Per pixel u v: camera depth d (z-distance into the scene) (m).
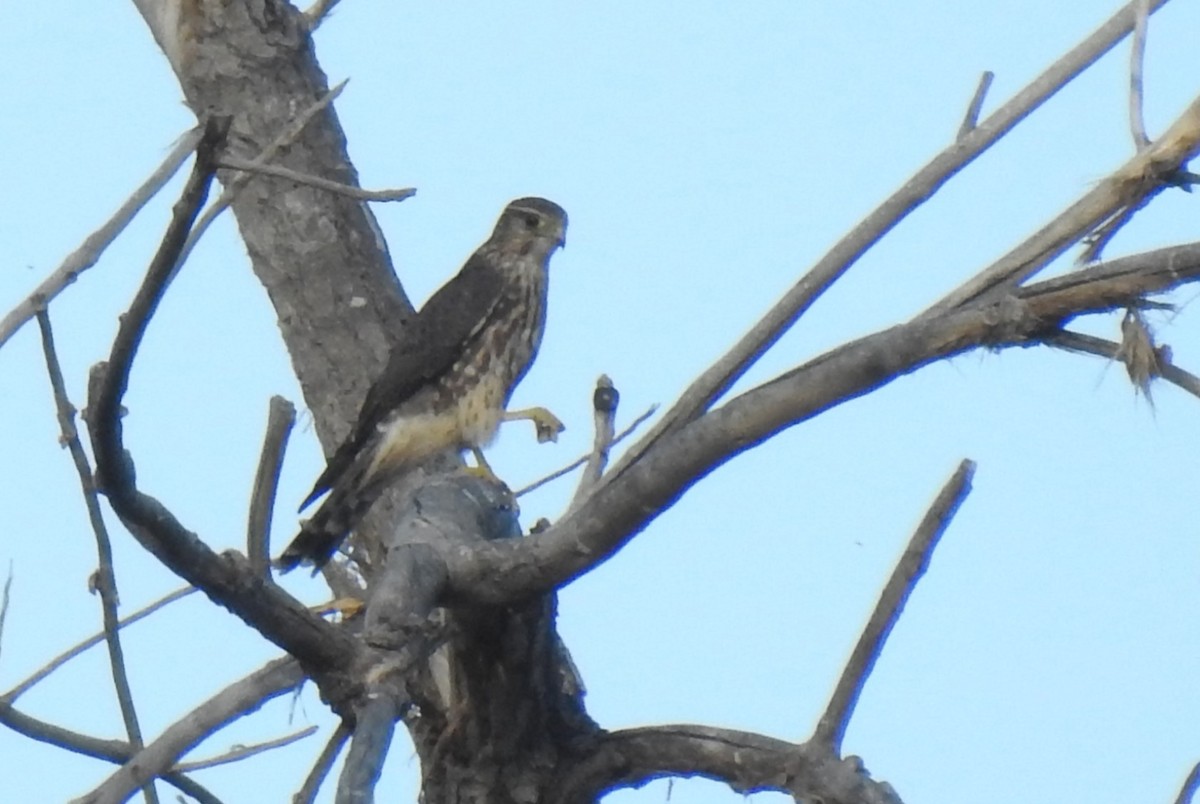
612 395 9.53
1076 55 8.86
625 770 8.91
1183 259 7.04
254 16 11.77
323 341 11.67
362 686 6.75
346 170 11.73
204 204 6.32
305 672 7.23
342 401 11.64
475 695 8.80
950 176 8.86
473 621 8.27
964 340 7.19
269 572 7.64
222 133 6.02
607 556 7.62
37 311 7.15
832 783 8.07
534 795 9.01
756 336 8.88
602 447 9.41
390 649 6.84
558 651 8.84
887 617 7.84
